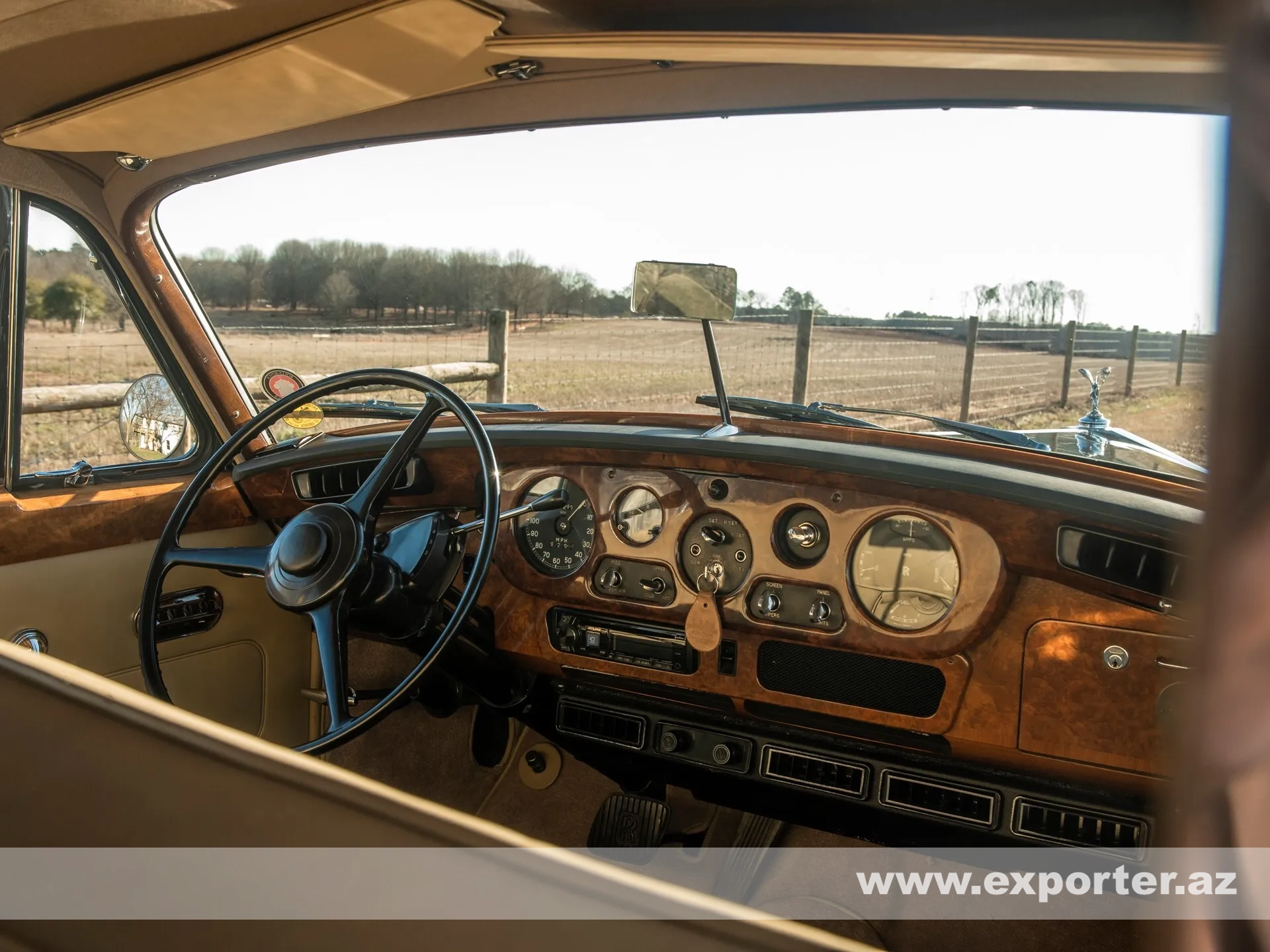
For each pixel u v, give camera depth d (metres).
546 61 1.86
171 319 2.53
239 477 2.58
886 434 2.08
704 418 2.28
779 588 2.06
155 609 1.98
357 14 1.55
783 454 1.99
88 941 0.52
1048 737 1.90
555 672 2.37
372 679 2.81
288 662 2.77
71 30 1.62
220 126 2.07
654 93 1.97
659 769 2.41
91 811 0.58
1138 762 1.84
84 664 2.29
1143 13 1.37
